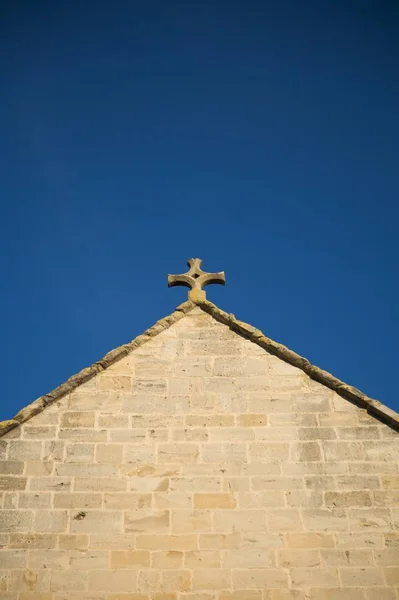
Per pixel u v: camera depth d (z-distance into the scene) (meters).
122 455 11.34
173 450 11.42
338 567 10.27
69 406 11.88
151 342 12.85
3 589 9.96
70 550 10.36
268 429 11.69
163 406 11.97
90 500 10.84
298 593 10.02
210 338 12.96
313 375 12.39
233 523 10.67
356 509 10.82
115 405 11.94
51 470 11.11
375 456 11.37
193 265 14.62
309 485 11.06
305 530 10.62
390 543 10.49
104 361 12.40
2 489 10.87
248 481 11.09
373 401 11.90
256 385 12.27
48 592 9.96
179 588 10.05
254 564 10.29
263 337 12.86
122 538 10.50
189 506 10.84
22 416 11.61
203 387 12.23
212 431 11.66
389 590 10.05
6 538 10.41
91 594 9.97
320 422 11.77
